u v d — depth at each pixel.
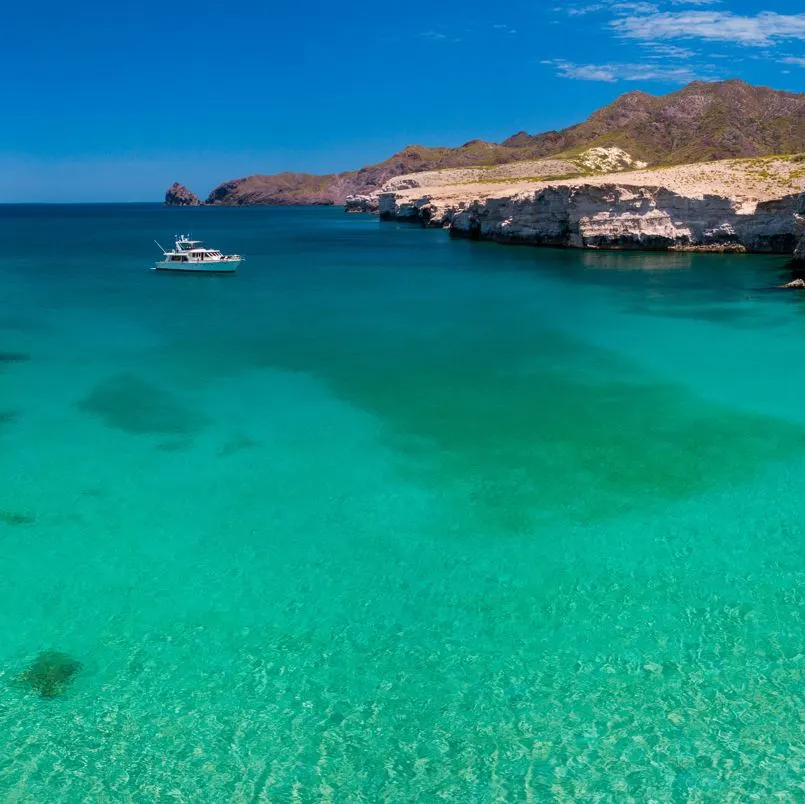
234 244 130.88
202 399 37.03
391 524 24.41
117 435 32.09
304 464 29.08
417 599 20.52
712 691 16.94
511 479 27.56
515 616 19.70
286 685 17.48
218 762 15.50
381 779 15.02
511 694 17.06
